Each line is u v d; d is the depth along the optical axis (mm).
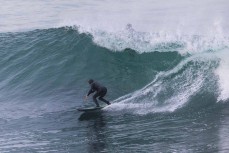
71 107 74250
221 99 70688
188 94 72938
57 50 95562
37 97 80625
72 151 55406
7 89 85750
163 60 85688
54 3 179875
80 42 95375
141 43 91875
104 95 71312
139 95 75250
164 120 64812
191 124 61781
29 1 187375
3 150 57688
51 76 86875
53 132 63750
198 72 77500
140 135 59094
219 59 78625
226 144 52312
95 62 88812
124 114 68688
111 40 93688
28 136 62938
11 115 73375
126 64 87000
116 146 55688
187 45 88688
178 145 53781
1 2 186625
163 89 75500
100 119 67562
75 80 84312
